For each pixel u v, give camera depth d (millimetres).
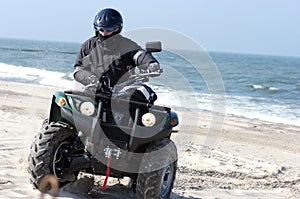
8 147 8547
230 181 8008
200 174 8211
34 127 11062
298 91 35719
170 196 6512
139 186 5520
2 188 5910
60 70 33781
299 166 10141
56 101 5664
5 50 85875
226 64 94188
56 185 5641
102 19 5711
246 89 35125
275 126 16156
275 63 127688
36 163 5543
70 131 5691
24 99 16562
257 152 11336
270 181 8305
